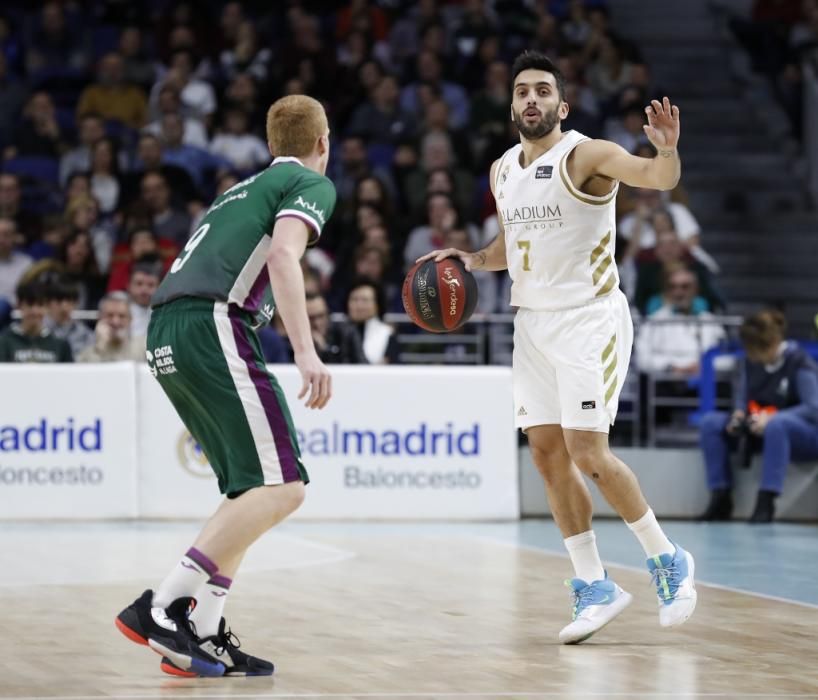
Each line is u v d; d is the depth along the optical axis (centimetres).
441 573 1359
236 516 872
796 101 3128
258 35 3053
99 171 2644
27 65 3044
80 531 1733
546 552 1532
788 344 1941
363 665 914
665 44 3356
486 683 856
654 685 853
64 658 934
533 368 1054
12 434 1853
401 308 2392
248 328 895
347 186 2678
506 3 3130
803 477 1925
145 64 2984
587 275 1027
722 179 3073
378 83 2888
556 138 1037
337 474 1881
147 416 1878
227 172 2572
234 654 882
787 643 1005
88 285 2388
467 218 2662
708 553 1557
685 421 2325
